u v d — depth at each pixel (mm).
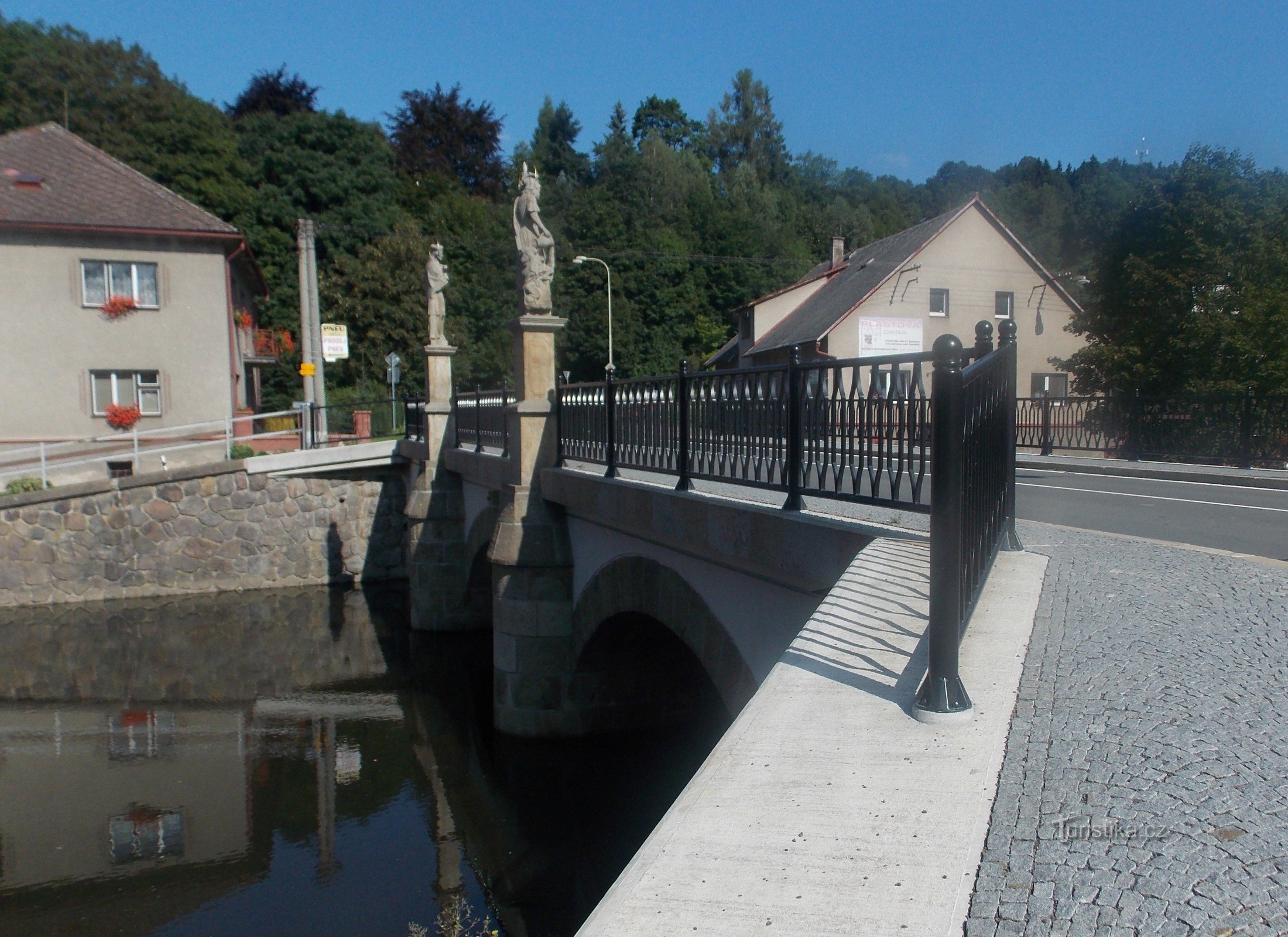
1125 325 23547
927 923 1689
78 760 12211
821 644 3322
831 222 72188
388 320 43219
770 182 84562
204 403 27281
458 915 8406
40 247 25500
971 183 90000
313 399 24109
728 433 6078
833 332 33781
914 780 2299
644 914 1719
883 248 39438
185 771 11836
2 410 25203
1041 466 16641
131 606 20438
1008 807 2193
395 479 23281
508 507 10875
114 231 25812
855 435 4652
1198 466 15273
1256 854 1996
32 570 20484
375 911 8484
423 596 18141
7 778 11570
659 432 7242
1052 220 67438
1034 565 5047
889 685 2947
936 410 2715
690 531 6434
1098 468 15406
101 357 26172
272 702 14484
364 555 23047
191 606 20531
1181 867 1932
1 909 8484
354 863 9453
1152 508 10102
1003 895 1808
